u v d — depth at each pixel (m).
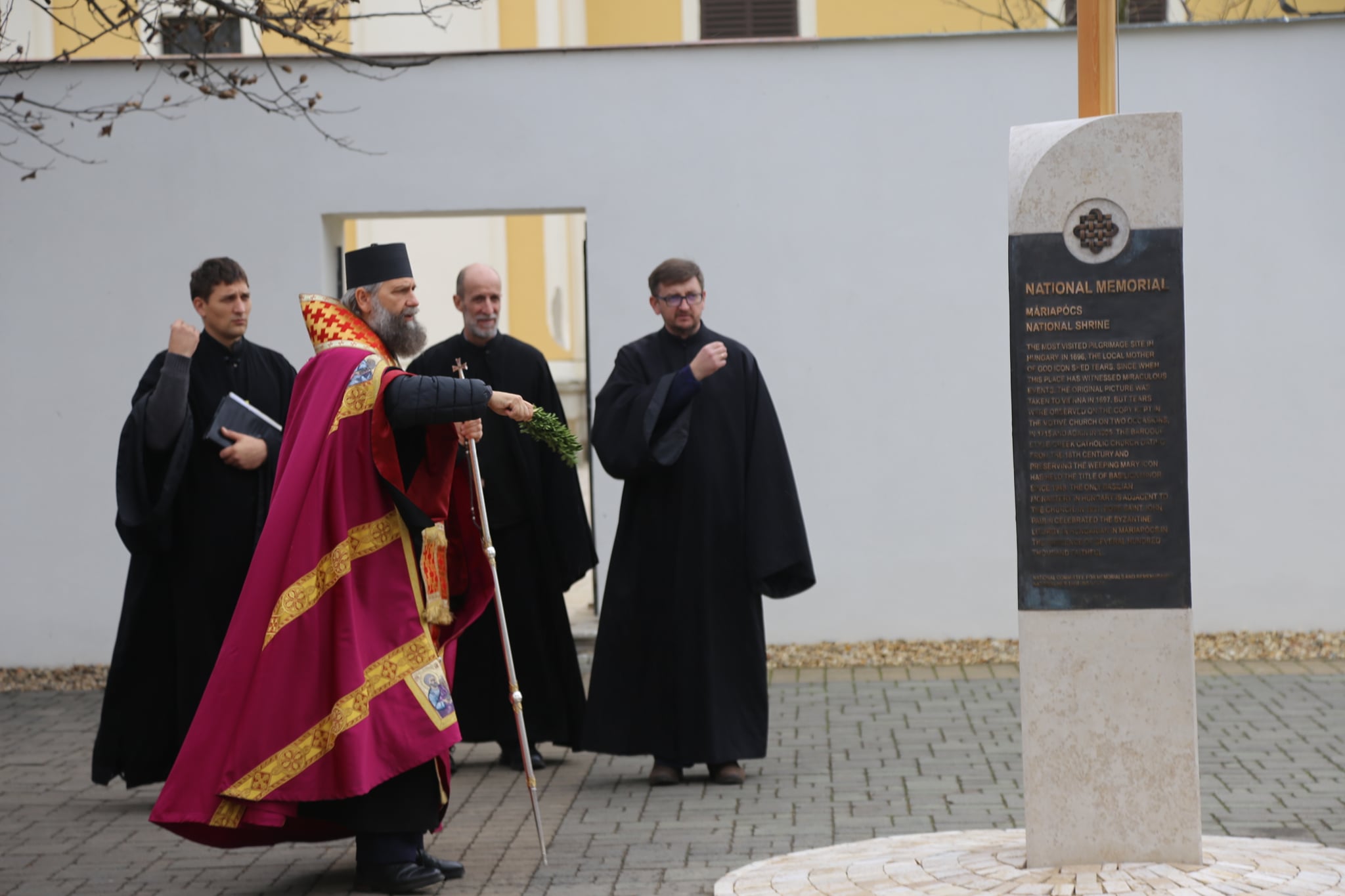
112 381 9.32
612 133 9.23
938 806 5.95
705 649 6.52
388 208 9.28
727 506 6.63
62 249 9.30
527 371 7.24
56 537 9.34
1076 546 4.53
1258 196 9.02
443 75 9.24
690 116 9.20
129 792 6.67
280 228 9.30
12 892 5.14
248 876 5.30
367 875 4.99
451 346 7.24
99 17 11.37
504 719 6.97
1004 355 9.16
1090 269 4.52
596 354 9.30
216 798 4.82
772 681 8.60
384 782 4.89
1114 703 4.51
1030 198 4.54
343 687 4.82
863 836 5.55
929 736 7.20
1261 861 4.50
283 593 4.91
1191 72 9.03
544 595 7.09
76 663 9.39
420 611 5.04
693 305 6.69
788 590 6.71
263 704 4.84
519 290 15.86
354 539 4.96
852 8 15.04
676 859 5.32
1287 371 9.05
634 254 9.26
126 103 8.26
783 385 9.23
